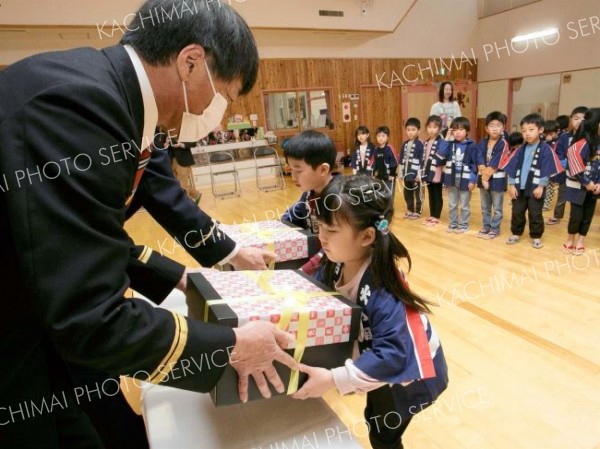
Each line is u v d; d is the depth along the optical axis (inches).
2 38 227.6
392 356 29.1
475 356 76.1
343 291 35.2
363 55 324.5
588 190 119.8
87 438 29.9
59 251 18.5
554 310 91.7
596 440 55.7
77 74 20.8
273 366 26.4
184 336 22.3
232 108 293.4
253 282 34.0
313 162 57.0
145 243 146.9
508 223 166.1
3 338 23.1
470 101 364.5
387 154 178.5
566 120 199.0
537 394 65.2
